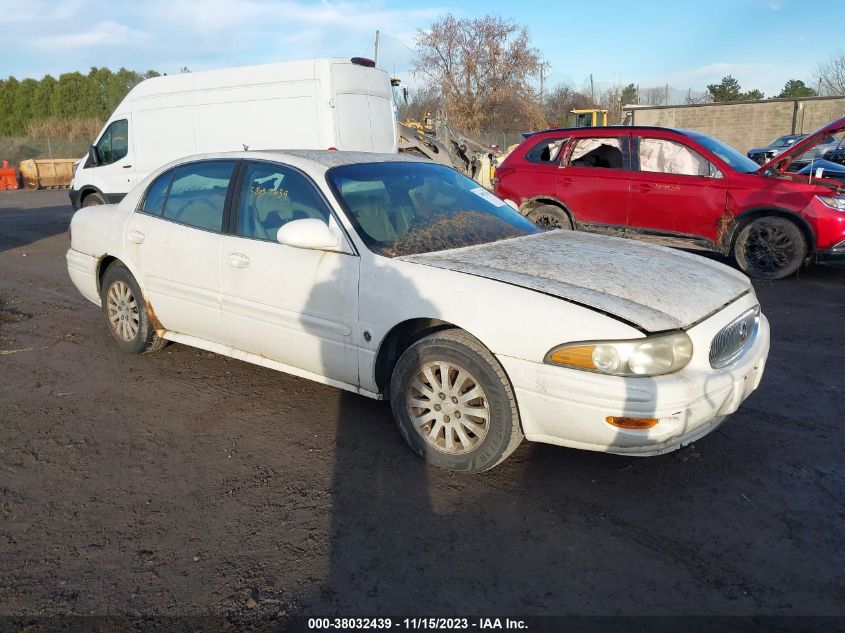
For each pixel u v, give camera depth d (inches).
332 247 145.9
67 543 113.5
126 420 161.6
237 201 168.4
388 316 137.0
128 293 199.0
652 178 325.4
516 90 1728.6
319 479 134.0
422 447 137.6
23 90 1911.9
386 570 106.6
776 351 209.0
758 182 303.6
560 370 117.5
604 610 97.5
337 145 383.6
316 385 182.5
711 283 138.3
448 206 169.3
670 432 115.0
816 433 151.7
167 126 429.4
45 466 139.7
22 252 418.6
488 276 130.7
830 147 444.5
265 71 391.2
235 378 187.8
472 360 126.6
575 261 141.4
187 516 121.5
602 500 125.6
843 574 104.7
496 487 130.3
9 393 178.1
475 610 97.8
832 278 311.0
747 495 127.0
